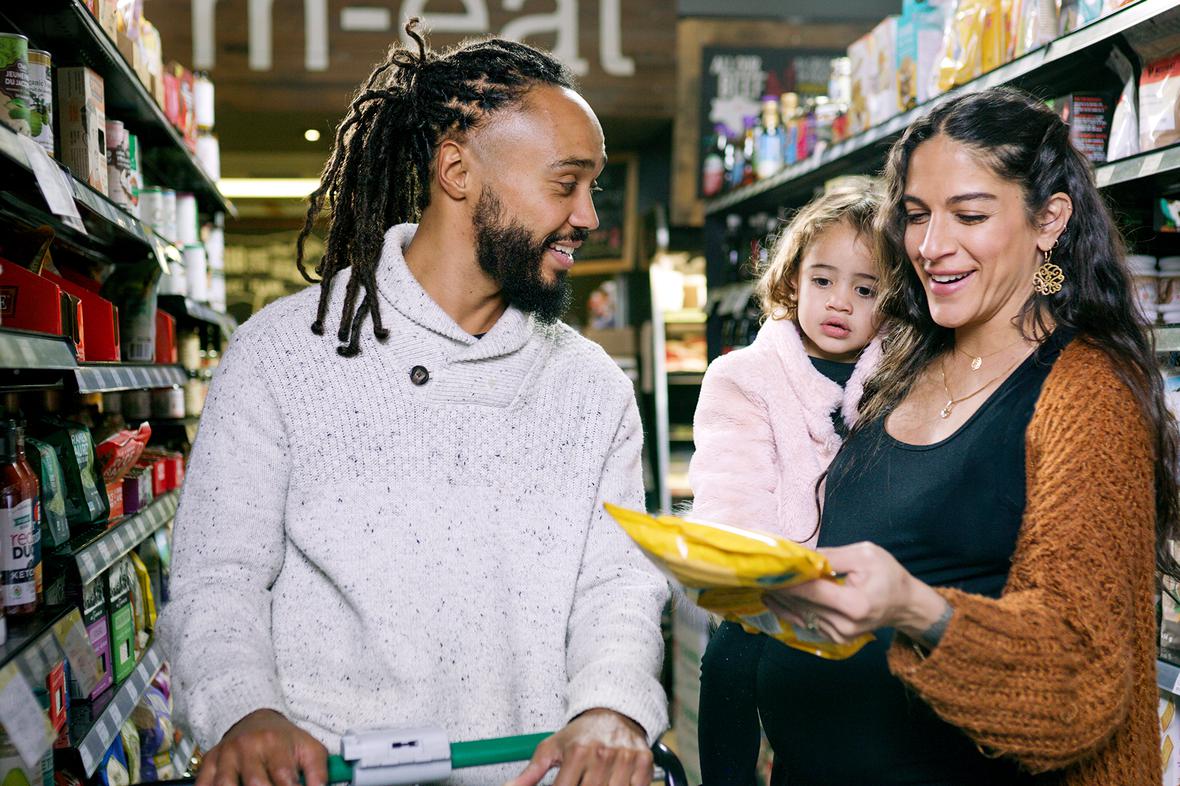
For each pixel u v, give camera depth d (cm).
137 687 251
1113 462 126
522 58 156
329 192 174
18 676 148
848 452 168
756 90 623
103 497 239
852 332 215
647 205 706
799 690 160
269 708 128
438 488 150
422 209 167
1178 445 147
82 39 240
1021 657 112
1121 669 117
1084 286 146
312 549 147
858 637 111
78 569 204
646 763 127
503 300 164
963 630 112
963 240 145
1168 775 209
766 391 213
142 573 278
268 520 149
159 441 363
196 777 125
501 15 583
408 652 144
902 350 168
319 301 159
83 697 223
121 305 290
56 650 170
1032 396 142
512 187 150
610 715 132
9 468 178
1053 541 121
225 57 561
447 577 147
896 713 149
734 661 213
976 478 144
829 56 626
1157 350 207
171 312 361
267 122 591
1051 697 113
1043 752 115
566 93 153
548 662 151
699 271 666
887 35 322
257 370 153
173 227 356
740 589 113
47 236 211
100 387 219
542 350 163
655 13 597
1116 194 240
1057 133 147
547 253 154
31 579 179
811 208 226
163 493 317
